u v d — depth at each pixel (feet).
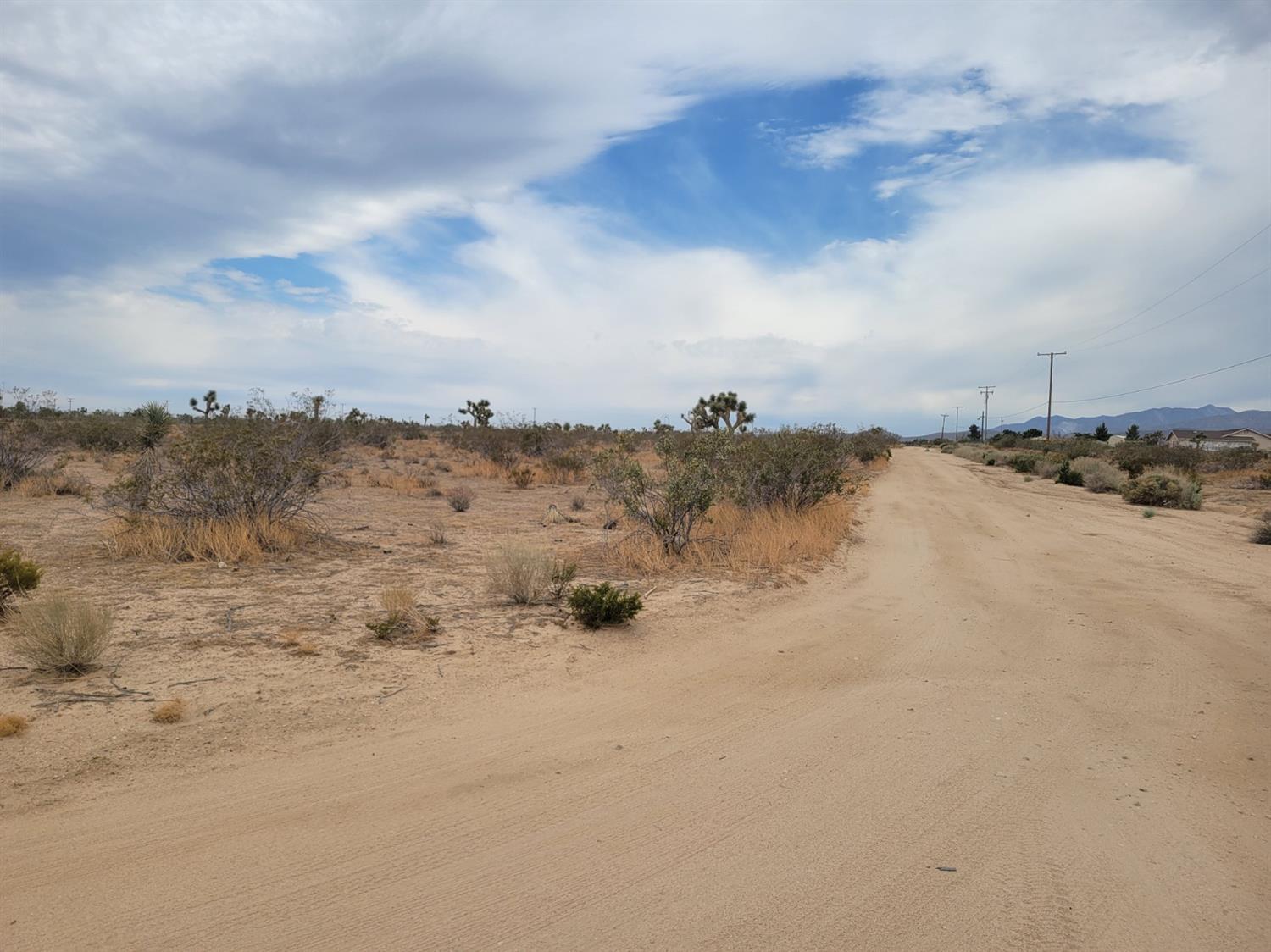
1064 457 145.38
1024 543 52.19
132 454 75.20
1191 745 17.13
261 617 24.70
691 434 61.93
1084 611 31.53
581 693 19.72
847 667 22.93
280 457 38.58
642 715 18.33
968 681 21.76
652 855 11.85
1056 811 13.73
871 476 116.78
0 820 12.13
